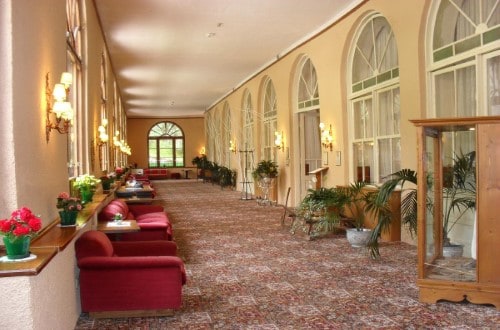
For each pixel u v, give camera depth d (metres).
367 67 9.24
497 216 4.52
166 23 10.02
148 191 11.37
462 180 5.04
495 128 4.50
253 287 5.44
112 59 13.40
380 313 4.49
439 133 5.12
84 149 7.42
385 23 8.50
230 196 17.72
